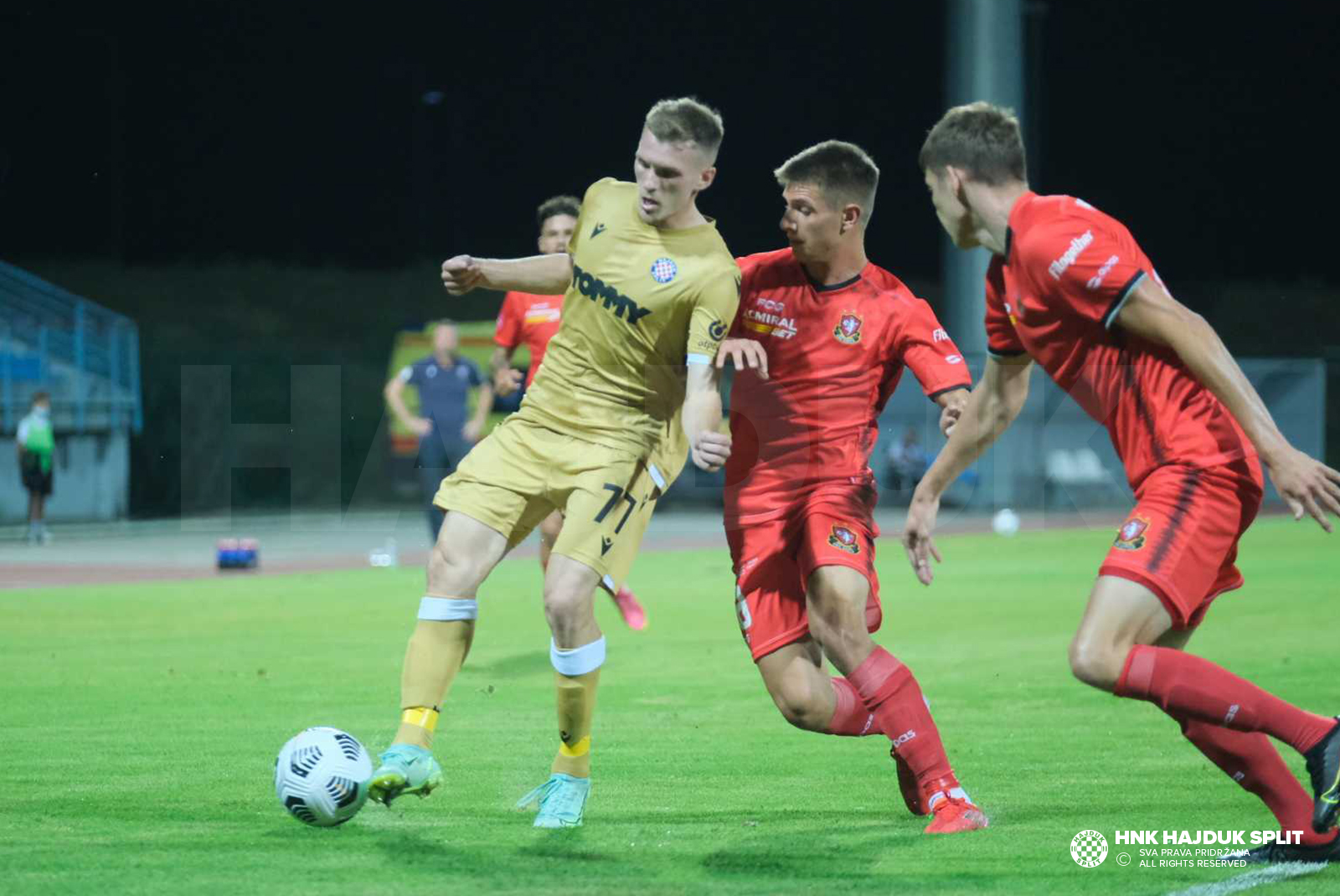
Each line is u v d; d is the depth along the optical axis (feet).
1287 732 33.78
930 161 36.35
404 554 163.02
